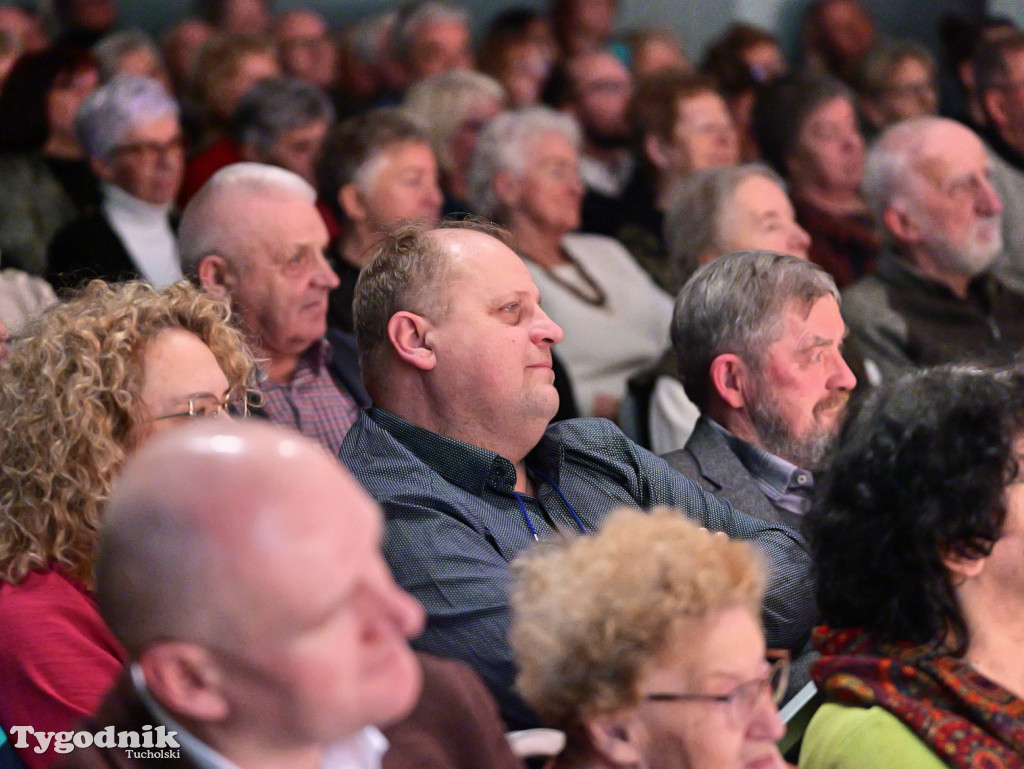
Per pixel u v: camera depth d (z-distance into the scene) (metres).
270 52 10.54
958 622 3.06
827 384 4.96
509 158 8.36
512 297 4.20
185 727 2.15
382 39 12.38
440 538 3.93
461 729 2.75
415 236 4.33
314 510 1.96
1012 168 10.07
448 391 4.17
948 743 2.90
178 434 2.02
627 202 9.84
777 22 14.18
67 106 8.36
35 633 3.42
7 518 3.56
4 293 6.73
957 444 3.03
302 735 2.01
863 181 8.40
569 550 2.67
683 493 4.51
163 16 12.55
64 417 3.56
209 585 1.92
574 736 2.63
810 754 3.10
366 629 2.02
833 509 3.21
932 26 13.30
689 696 2.53
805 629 4.25
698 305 5.07
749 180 7.16
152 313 3.80
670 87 9.82
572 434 4.52
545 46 12.77
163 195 8.03
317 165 7.68
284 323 5.84
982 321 8.04
